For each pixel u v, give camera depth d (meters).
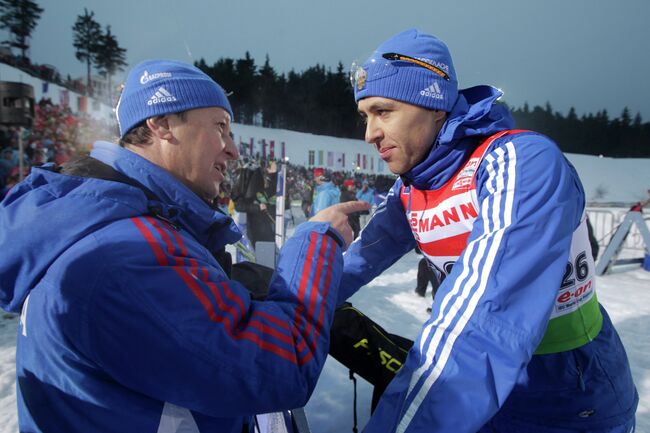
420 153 1.08
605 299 5.24
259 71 38.53
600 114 62.16
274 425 1.40
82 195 0.73
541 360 1.08
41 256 0.70
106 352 0.69
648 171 41.25
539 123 63.06
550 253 0.81
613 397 1.12
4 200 0.77
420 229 1.22
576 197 0.93
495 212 0.87
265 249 3.20
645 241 7.00
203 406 0.73
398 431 0.77
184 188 0.88
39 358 0.74
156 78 0.87
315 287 0.86
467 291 0.81
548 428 1.11
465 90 1.16
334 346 2.17
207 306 0.72
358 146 29.31
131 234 0.72
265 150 24.83
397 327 4.07
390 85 1.01
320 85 40.81
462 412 0.73
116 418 0.73
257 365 0.73
